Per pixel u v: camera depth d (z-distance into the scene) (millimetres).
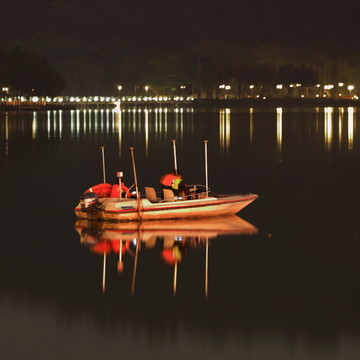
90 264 22625
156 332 17219
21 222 28969
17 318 18188
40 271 21859
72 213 30906
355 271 21891
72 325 17641
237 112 180875
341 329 17438
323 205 32875
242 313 18375
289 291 19969
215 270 21906
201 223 28359
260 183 40562
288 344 16641
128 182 40875
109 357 16109
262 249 24484
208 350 16375
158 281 20859
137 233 26672
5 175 44281
